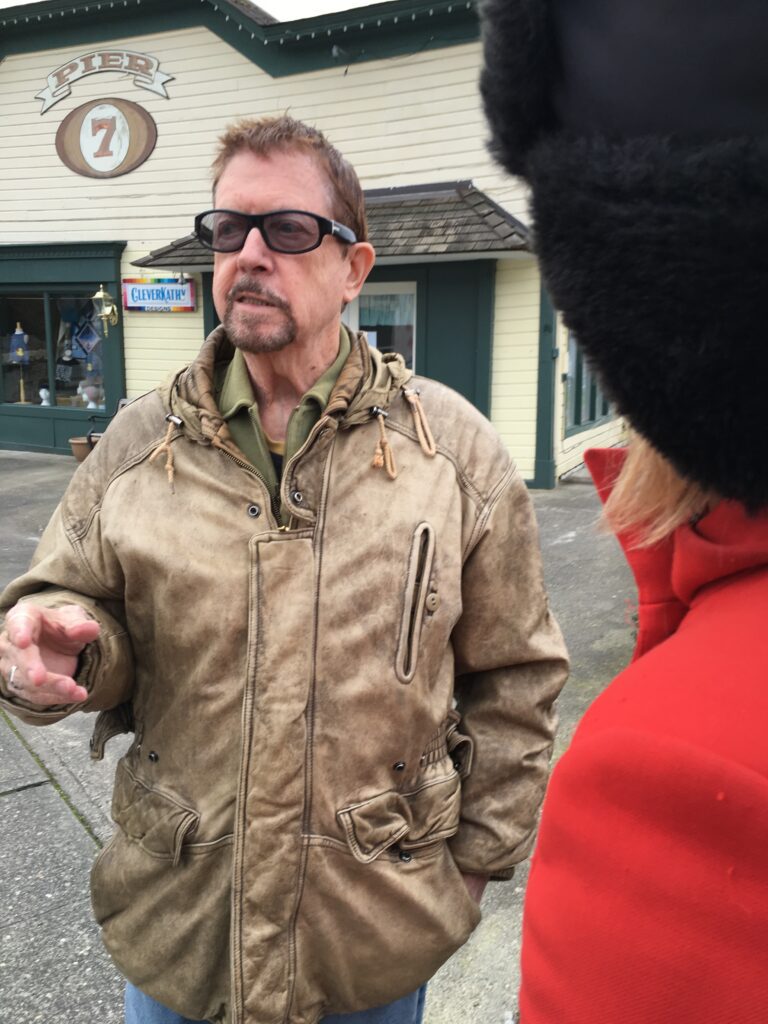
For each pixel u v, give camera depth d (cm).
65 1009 213
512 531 143
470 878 148
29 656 109
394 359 144
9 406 1155
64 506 138
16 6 998
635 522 69
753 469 51
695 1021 47
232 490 126
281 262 127
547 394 844
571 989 52
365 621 125
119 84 993
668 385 51
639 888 49
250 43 910
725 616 56
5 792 309
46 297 1105
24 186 1075
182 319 1023
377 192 868
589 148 52
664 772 49
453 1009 212
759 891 46
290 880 121
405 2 798
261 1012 121
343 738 124
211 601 124
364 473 129
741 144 46
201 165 973
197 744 127
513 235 741
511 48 56
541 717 147
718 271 47
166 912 130
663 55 48
